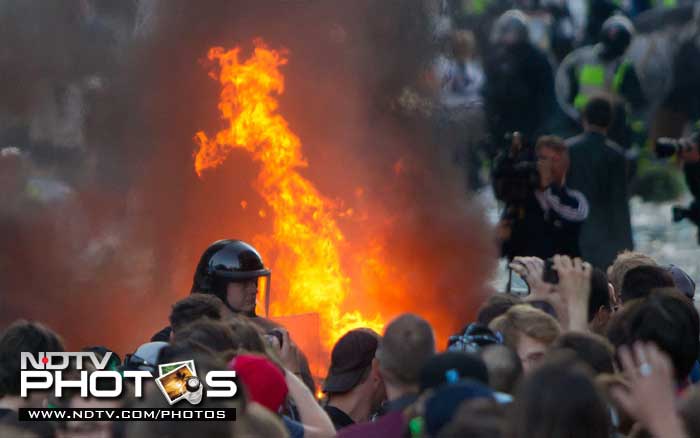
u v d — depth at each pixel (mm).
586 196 33562
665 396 11688
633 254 20547
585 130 34250
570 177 33562
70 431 13742
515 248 30359
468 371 12617
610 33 48000
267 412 12016
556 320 16125
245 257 20156
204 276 20156
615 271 20391
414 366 13750
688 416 11656
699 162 35188
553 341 15258
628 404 12047
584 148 33562
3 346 14555
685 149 33156
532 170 30000
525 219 30250
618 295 20094
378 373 16141
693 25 53781
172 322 16656
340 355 16219
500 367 13828
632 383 11922
